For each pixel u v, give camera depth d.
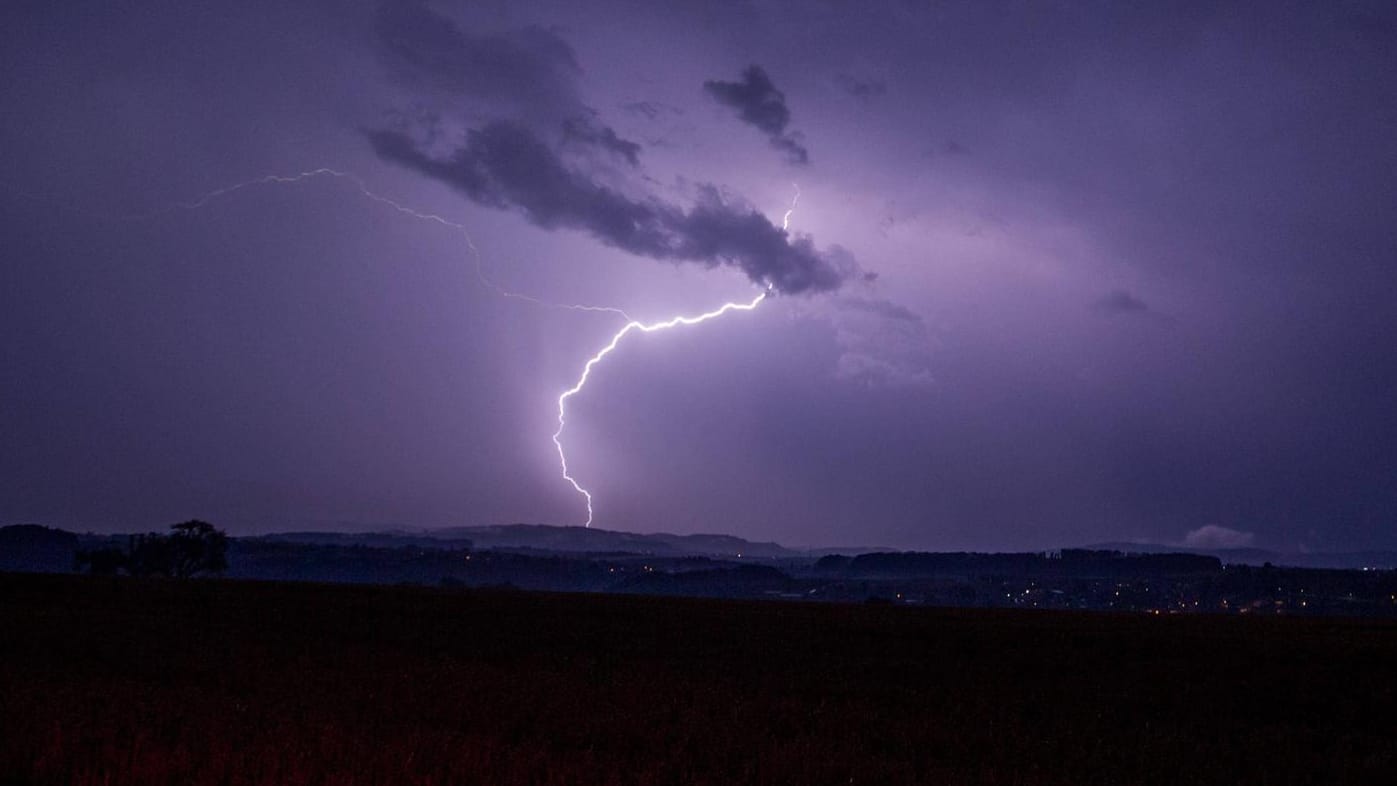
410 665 19.83
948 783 11.38
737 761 12.30
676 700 16.41
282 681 16.72
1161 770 13.09
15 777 9.80
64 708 12.38
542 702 15.34
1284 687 22.36
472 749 11.19
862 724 15.25
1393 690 22.06
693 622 36.91
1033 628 36.78
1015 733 15.05
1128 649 29.86
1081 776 12.51
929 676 22.78
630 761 11.94
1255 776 13.12
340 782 9.47
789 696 18.42
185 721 12.22
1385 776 13.50
